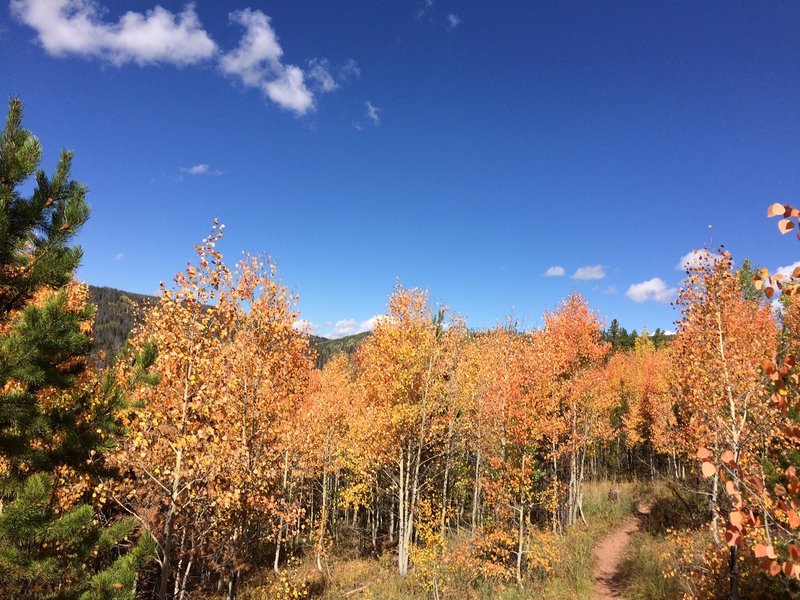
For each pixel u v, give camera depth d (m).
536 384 18.84
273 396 12.25
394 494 24.38
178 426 9.40
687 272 12.52
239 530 11.95
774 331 12.64
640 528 22.98
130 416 9.41
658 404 27.95
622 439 43.56
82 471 7.84
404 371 20.06
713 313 11.84
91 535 6.64
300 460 20.28
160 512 10.84
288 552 23.56
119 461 9.21
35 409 6.41
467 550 18.33
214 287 10.47
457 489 26.64
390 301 20.39
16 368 5.90
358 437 23.34
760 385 10.08
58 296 6.42
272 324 12.24
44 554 6.55
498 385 20.42
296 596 16.03
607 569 18.56
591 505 29.36
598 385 28.61
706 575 12.55
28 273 6.53
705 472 4.20
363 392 23.33
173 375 9.52
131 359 9.54
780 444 9.73
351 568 22.19
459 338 23.88
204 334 10.09
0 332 6.55
